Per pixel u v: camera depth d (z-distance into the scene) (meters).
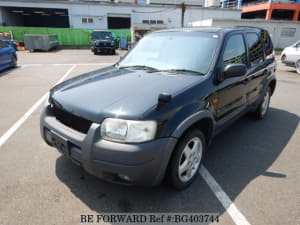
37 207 2.15
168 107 2.00
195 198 2.32
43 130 2.43
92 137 1.92
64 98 2.30
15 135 3.65
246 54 3.35
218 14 29.69
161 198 2.31
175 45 3.06
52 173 2.67
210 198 2.32
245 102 3.48
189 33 3.16
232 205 2.23
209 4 39.88
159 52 3.10
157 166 1.95
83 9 26.44
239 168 2.86
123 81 2.50
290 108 5.36
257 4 32.25
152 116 1.89
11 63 10.33
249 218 2.07
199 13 29.31
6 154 3.08
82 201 2.24
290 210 2.16
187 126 2.11
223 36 2.89
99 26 27.45
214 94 2.52
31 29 23.14
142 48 3.37
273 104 5.68
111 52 18.27
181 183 2.37
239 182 2.58
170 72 2.71
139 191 2.40
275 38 23.50
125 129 1.86
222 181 2.60
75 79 2.83
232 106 3.05
